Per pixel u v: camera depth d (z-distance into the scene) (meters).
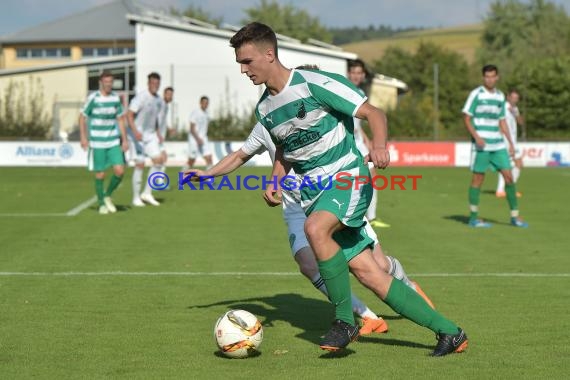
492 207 46.38
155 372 14.20
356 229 15.18
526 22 194.00
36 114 101.81
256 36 14.27
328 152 14.77
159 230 35.31
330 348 14.60
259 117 15.17
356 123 30.34
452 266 26.06
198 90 109.00
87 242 31.42
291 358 15.16
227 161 17.20
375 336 17.02
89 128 41.62
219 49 113.25
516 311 19.31
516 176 53.59
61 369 14.42
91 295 21.20
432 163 94.19
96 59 118.12
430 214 42.44
